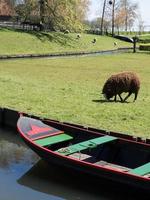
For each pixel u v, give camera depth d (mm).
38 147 12164
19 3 76750
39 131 13469
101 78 30953
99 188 11406
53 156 11836
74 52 58562
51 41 62094
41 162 13430
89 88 25219
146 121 17391
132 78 20609
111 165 12477
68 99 21172
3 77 28594
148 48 70625
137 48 75625
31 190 11555
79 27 71125
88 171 11180
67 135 13625
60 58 49281
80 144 12422
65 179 12117
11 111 16953
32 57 49406
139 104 20578
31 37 59750
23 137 12758
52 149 13055
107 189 11266
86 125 15961
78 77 31109
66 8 68750
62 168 11914
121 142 12656
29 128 13391
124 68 39938
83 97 21859
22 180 12102
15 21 72688
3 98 20922
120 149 12672
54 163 11953
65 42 64875
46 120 14625
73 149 12148
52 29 70438
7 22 72125
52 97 21594
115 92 20656
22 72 32938
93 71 35969
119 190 10961
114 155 12734
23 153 14406
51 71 34562
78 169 11391
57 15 68688
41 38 61344
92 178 11320
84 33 85250
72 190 11555
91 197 11219
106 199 11102
